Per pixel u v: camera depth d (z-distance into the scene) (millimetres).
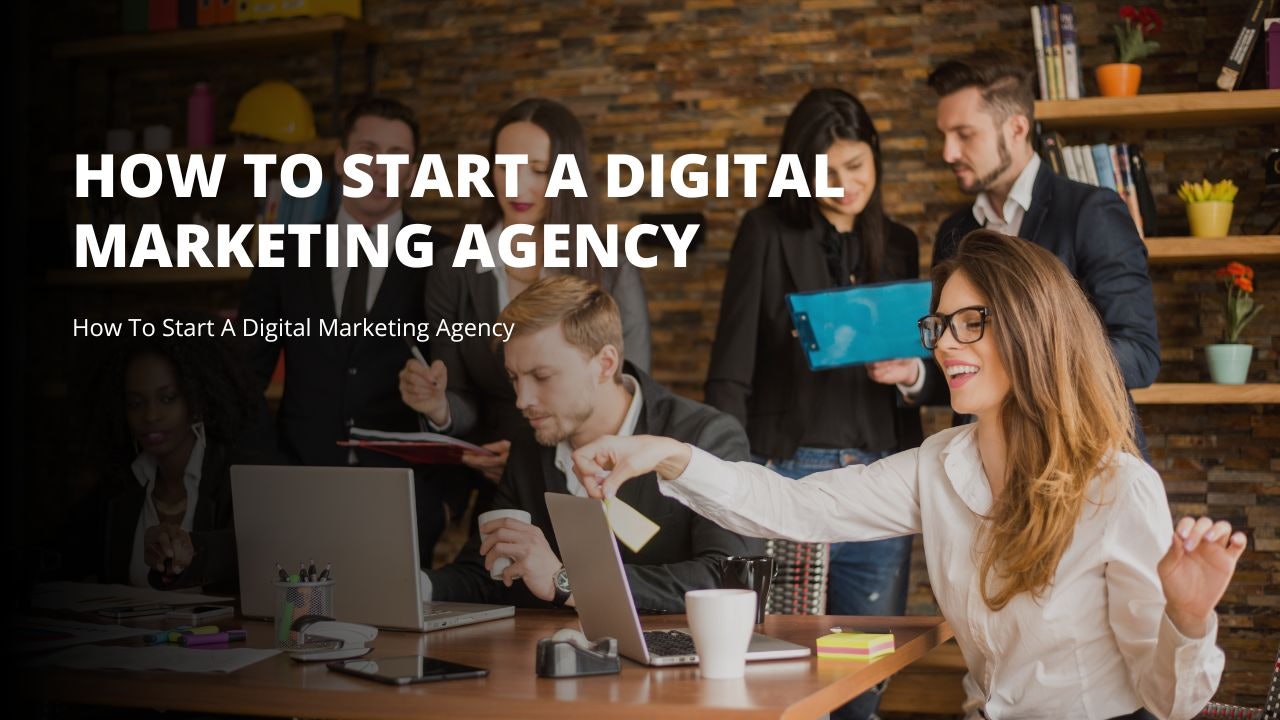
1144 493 1675
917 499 1941
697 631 1550
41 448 4863
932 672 3701
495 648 1804
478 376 3428
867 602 3387
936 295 1885
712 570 2141
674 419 2457
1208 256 3750
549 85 4535
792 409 3410
